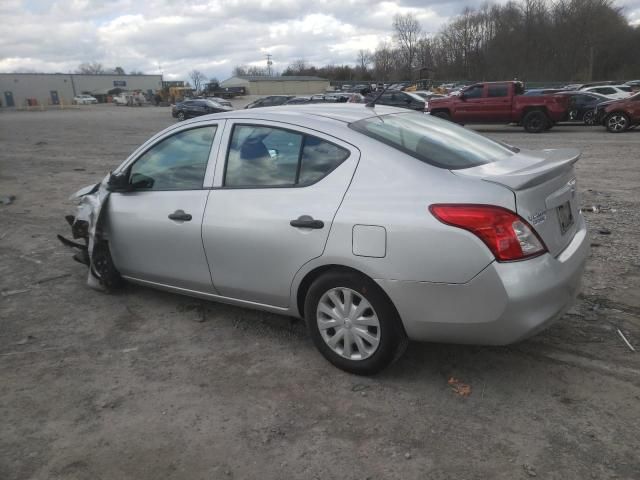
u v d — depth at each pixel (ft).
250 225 11.67
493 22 278.87
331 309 11.12
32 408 10.62
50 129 102.01
